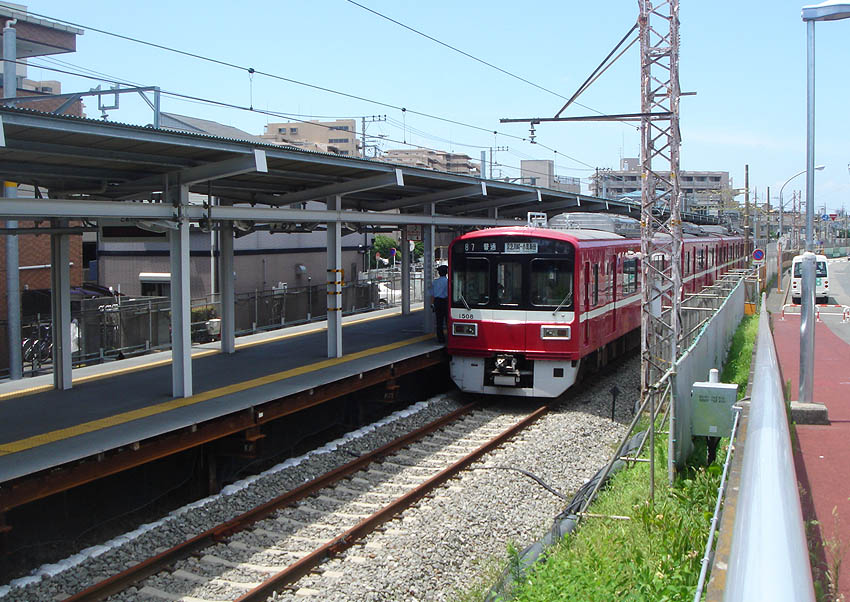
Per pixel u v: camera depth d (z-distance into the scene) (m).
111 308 18.22
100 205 9.05
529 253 13.88
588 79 13.03
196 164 10.29
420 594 6.52
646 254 13.52
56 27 26.06
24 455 7.67
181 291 10.39
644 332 13.38
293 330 18.17
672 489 7.61
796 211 70.12
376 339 16.55
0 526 6.96
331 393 11.74
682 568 5.41
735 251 38.62
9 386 11.52
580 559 6.06
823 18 9.23
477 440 11.60
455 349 14.41
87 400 10.38
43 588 6.74
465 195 16.45
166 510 9.35
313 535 7.93
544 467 10.19
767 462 3.12
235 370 12.62
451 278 14.45
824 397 10.77
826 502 6.06
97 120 7.75
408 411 13.30
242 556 7.39
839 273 64.00
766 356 7.59
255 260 26.77
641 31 13.48
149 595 6.54
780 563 2.08
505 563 6.69
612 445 11.50
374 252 55.56
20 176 10.32
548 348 13.79
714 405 8.17
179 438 8.89
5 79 13.62
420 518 8.17
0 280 19.45
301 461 10.33
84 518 8.37
